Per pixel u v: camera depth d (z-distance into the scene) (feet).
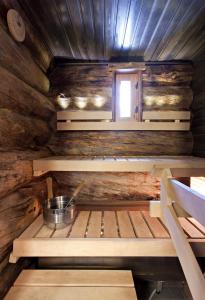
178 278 4.85
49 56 6.46
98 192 7.25
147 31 5.26
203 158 6.20
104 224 5.27
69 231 4.81
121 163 5.32
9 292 3.76
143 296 5.10
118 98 7.23
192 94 7.15
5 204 3.94
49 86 7.01
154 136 7.22
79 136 7.27
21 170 4.52
